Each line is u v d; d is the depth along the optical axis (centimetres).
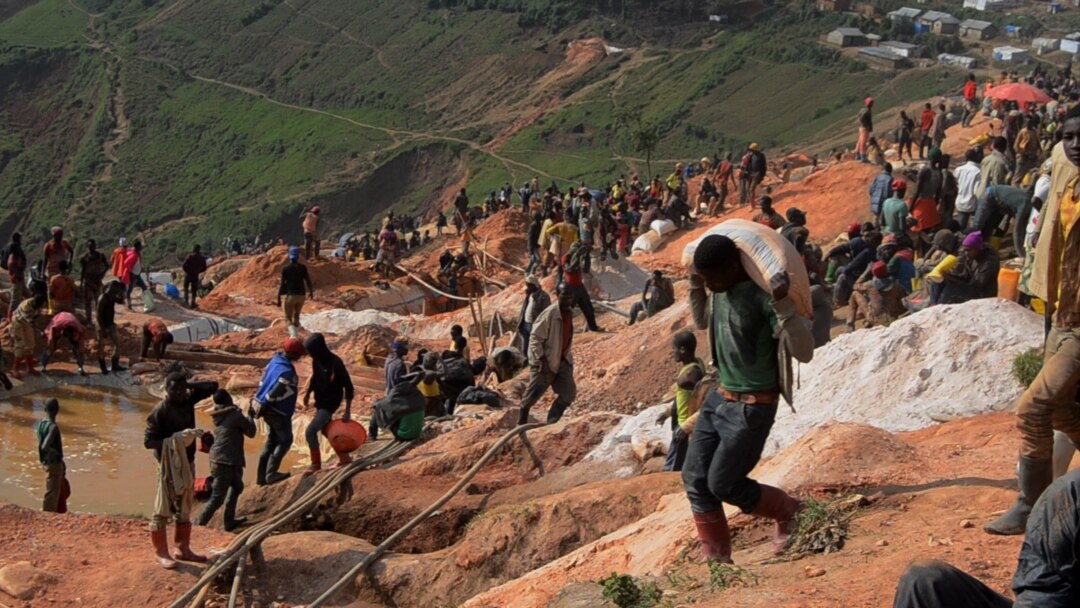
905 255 1783
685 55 14112
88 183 15338
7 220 15362
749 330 642
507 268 3822
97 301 2303
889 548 648
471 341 2556
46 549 1093
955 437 975
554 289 2734
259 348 2392
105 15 19538
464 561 1031
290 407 1327
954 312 1199
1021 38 13588
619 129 12719
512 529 1027
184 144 15825
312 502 1200
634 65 14350
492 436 1391
